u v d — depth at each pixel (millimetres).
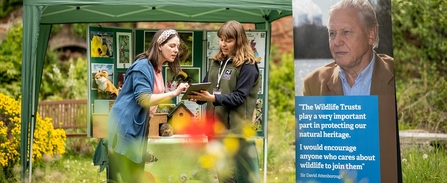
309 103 6145
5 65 12984
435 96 11883
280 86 14414
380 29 6035
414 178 7590
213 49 7691
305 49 6141
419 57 12875
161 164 5422
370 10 6047
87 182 8062
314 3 6121
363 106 6039
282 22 15531
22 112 6629
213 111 6250
